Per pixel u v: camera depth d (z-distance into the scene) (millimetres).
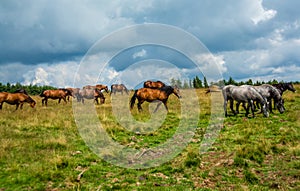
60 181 6488
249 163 7324
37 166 7172
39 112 16062
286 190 5680
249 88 13680
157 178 6641
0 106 17594
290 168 6820
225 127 11688
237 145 9008
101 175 6945
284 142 8844
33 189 6059
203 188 5996
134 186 6180
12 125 11789
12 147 8750
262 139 9281
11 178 6586
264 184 6109
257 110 15195
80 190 5992
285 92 22625
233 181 6332
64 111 16391
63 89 22766
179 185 6180
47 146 9023
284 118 12789
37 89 63094
